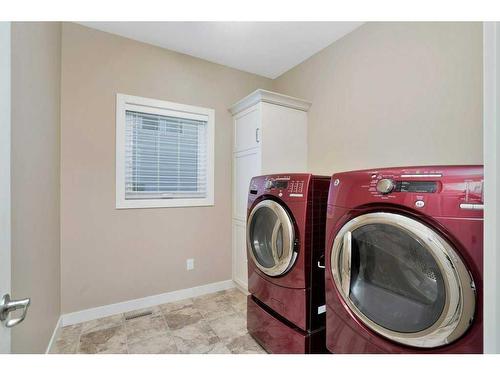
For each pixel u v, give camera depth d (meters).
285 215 1.49
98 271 2.11
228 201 2.78
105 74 2.14
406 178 0.97
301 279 1.42
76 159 2.02
